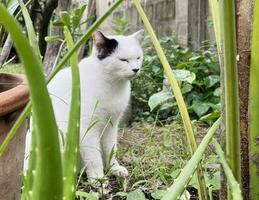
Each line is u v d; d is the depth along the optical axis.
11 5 1.09
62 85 1.81
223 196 0.68
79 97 0.46
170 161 1.92
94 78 1.85
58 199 0.33
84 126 1.82
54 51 2.65
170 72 0.71
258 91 0.58
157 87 3.21
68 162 0.44
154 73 3.36
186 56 3.53
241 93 0.63
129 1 4.64
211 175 1.41
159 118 2.97
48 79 0.43
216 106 2.78
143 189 1.56
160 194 1.34
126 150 2.22
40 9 2.87
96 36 1.90
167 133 2.23
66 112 1.77
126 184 1.68
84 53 3.01
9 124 0.86
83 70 1.88
